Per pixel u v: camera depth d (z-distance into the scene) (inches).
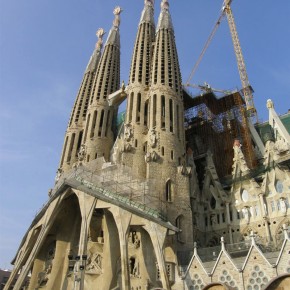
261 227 2092.8
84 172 2325.3
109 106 3225.9
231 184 2409.0
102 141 3002.0
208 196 2428.6
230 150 2728.8
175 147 2288.4
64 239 2281.0
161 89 2511.1
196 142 2923.2
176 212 2023.9
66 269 2138.3
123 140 2452.0
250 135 2800.2
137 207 1900.8
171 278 1774.1
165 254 1854.1
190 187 2309.3
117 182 2146.9
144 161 2351.1
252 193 2235.5
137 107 2620.6
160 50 2736.2
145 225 1820.9
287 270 1487.5
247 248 1743.4
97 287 1892.2
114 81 3442.4
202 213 2356.1
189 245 1946.4
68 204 2293.3
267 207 2135.8
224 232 2230.6
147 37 3093.0
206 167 2541.8
